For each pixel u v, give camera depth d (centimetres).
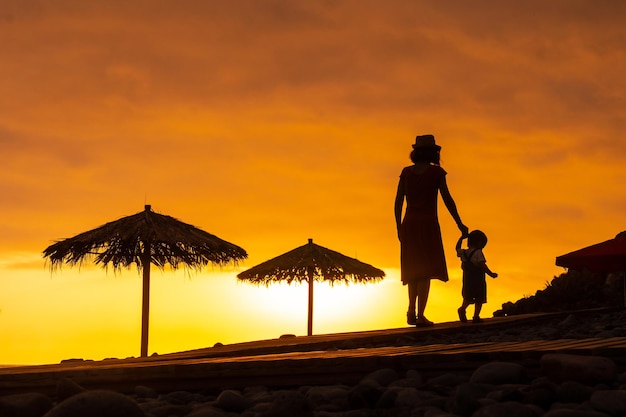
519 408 313
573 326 1041
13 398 368
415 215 995
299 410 334
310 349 869
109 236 1193
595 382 386
